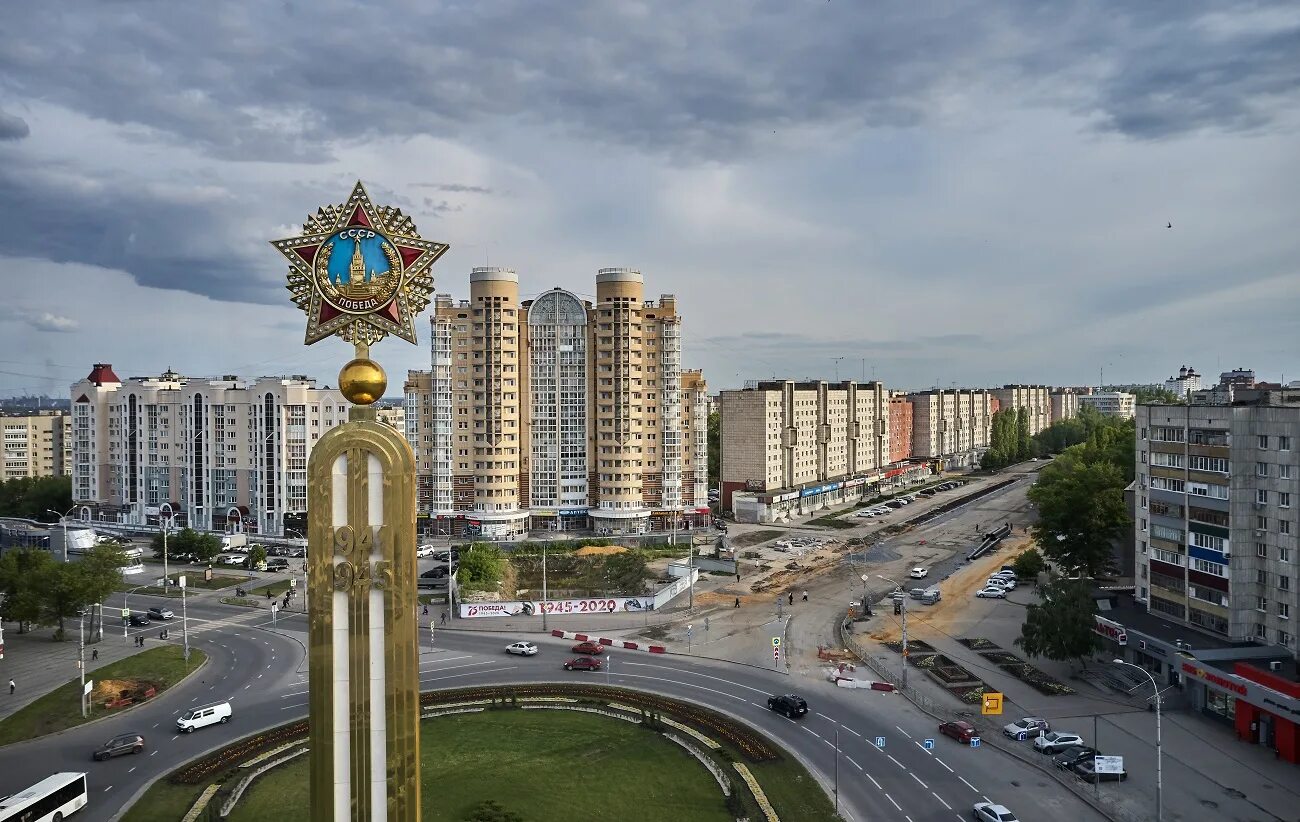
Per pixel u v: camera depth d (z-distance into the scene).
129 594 119.19
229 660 88.12
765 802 54.84
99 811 54.34
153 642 94.69
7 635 97.44
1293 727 60.53
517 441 161.88
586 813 53.78
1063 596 78.75
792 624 100.25
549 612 105.81
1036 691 76.31
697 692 77.06
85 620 104.56
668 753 63.41
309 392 163.88
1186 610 80.62
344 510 29.00
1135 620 83.12
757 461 183.50
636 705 73.56
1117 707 72.12
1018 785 57.50
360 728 28.84
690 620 102.81
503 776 59.38
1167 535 83.50
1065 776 58.25
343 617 28.95
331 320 30.47
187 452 170.12
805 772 59.56
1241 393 90.69
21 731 68.06
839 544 152.38
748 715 71.12
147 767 61.25
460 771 60.25
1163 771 59.12
